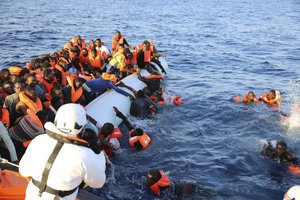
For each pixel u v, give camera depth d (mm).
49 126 2824
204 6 51406
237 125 8844
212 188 6117
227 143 7852
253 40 23953
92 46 11234
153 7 46750
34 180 2814
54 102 7180
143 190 5973
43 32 22922
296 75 14516
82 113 2854
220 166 6867
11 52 16688
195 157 7223
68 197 2797
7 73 7480
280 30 29234
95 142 2941
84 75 10102
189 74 14164
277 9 49812
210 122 8984
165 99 10281
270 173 6652
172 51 19062
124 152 7359
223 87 12289
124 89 9789
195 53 18703
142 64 11766
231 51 19672
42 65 8422
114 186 6078
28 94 6391
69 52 10609
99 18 32719
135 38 22891
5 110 6156
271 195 5988
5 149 5602
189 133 8344
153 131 8398
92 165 2758
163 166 6859
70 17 32281
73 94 7914
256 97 10727
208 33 26391
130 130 8125
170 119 9117
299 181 6426
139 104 9109
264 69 15477
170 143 7812
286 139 8117
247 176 6547
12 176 4055
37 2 45562
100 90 8938
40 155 2760
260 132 8453
